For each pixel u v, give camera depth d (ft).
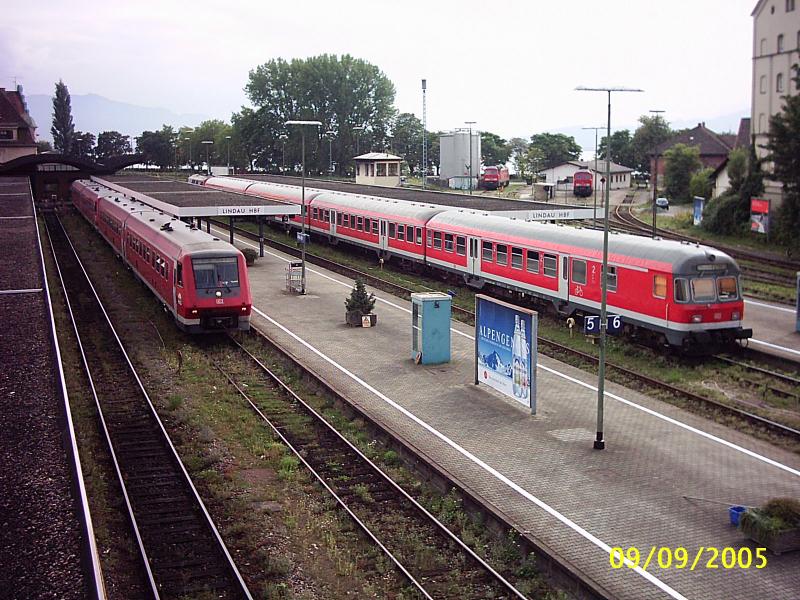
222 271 97.66
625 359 89.30
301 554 48.42
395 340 98.63
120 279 144.05
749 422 68.90
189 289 96.32
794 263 151.12
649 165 382.42
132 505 54.70
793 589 42.37
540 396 76.48
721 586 42.65
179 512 53.88
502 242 117.39
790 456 61.62
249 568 46.68
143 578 45.24
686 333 85.76
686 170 293.84
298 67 399.03
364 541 50.03
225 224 241.55
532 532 48.75
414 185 364.58
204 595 43.47
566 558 45.57
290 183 248.11
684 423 69.05
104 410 74.13
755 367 84.58
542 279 108.88
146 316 113.80
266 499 55.88
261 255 168.55
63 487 43.98
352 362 88.43
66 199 303.07
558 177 369.50
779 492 54.70
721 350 90.22
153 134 527.81
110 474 59.77
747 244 175.94
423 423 68.85
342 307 118.62
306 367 85.20
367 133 413.80
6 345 70.08
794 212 169.37
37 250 114.42
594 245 98.84
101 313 116.98
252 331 103.50
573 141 469.16
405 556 48.24
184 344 97.71
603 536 48.26
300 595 43.55
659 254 88.84
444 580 45.44
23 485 44.29
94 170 306.14
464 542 49.32
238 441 67.26
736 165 203.92
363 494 56.54
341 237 177.37
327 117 402.72
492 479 56.85
